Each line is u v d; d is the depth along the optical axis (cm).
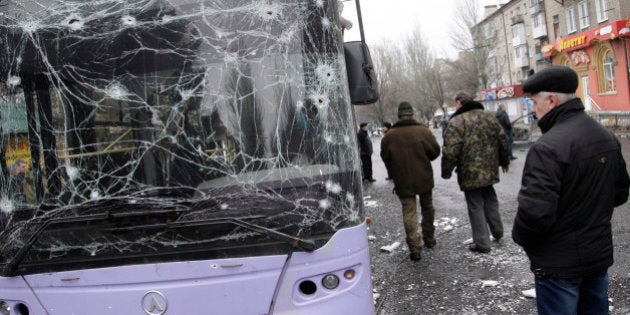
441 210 938
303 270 279
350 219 291
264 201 283
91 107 291
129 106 289
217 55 289
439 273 561
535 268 282
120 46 290
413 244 611
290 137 288
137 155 287
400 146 607
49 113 293
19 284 290
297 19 293
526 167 275
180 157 286
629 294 455
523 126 2216
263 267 276
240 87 289
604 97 2811
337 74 296
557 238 272
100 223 282
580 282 277
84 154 290
